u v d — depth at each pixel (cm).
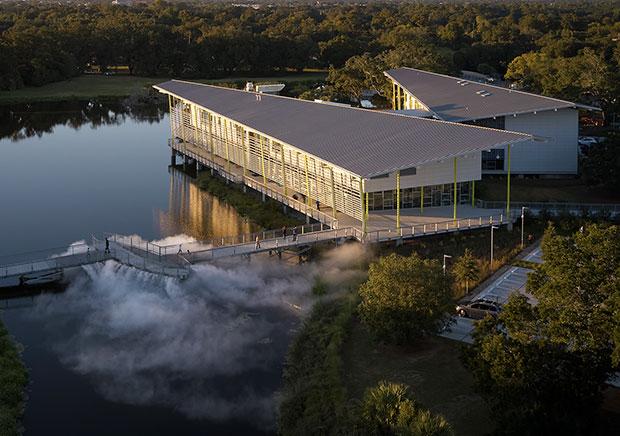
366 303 4762
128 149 12581
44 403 4556
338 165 6594
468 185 7488
